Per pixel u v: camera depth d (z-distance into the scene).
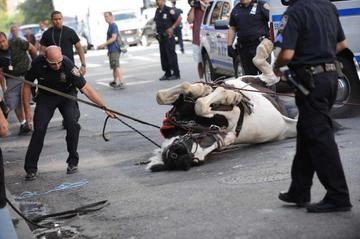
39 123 8.86
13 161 10.44
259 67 9.48
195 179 7.79
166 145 8.52
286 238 5.52
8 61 12.62
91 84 21.38
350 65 10.02
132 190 7.70
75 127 9.05
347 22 10.00
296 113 9.48
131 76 22.30
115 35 18.84
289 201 6.17
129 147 10.41
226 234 5.78
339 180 5.87
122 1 42.41
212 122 8.66
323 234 5.50
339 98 10.20
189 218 6.34
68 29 12.50
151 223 6.37
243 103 8.74
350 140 8.74
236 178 7.55
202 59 16.62
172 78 19.78
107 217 6.76
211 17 15.84
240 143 9.00
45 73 8.72
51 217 7.00
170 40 19.42
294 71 5.85
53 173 9.21
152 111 13.86
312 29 5.78
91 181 8.46
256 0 11.53
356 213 5.87
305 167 6.05
